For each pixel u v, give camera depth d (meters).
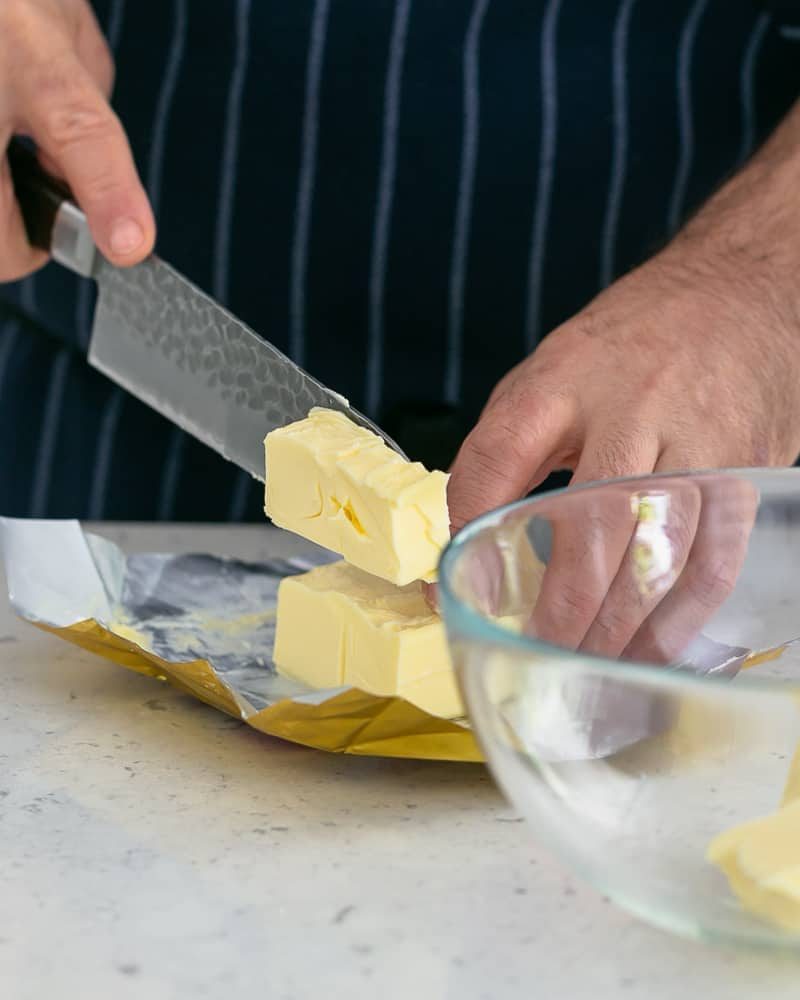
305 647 1.00
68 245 1.22
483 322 1.56
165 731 0.94
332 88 1.48
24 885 0.75
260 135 1.50
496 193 1.51
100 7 1.50
